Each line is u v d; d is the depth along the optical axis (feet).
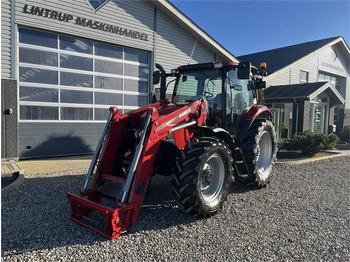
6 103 24.36
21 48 25.29
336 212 14.21
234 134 17.25
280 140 44.11
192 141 14.19
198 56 38.81
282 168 25.04
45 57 26.61
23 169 21.66
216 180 13.87
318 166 26.55
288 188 18.45
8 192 16.01
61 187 17.15
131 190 11.23
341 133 52.29
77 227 11.68
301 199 16.19
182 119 13.55
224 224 12.42
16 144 25.16
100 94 30.32
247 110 18.33
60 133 27.84
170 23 35.42
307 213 13.98
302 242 10.91
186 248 10.24
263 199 16.01
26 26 25.20
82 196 12.44
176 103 16.21
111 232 10.69
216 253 9.94
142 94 33.83
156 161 14.35
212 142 13.09
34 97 26.17
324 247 10.56
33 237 10.73
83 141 29.30
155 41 34.14
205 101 15.19
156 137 12.14
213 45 39.01
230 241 10.85
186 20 35.63
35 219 12.39
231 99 16.75
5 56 24.23
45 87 26.71
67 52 27.86
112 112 13.32
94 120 29.99
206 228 11.97
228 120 16.61
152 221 12.52
